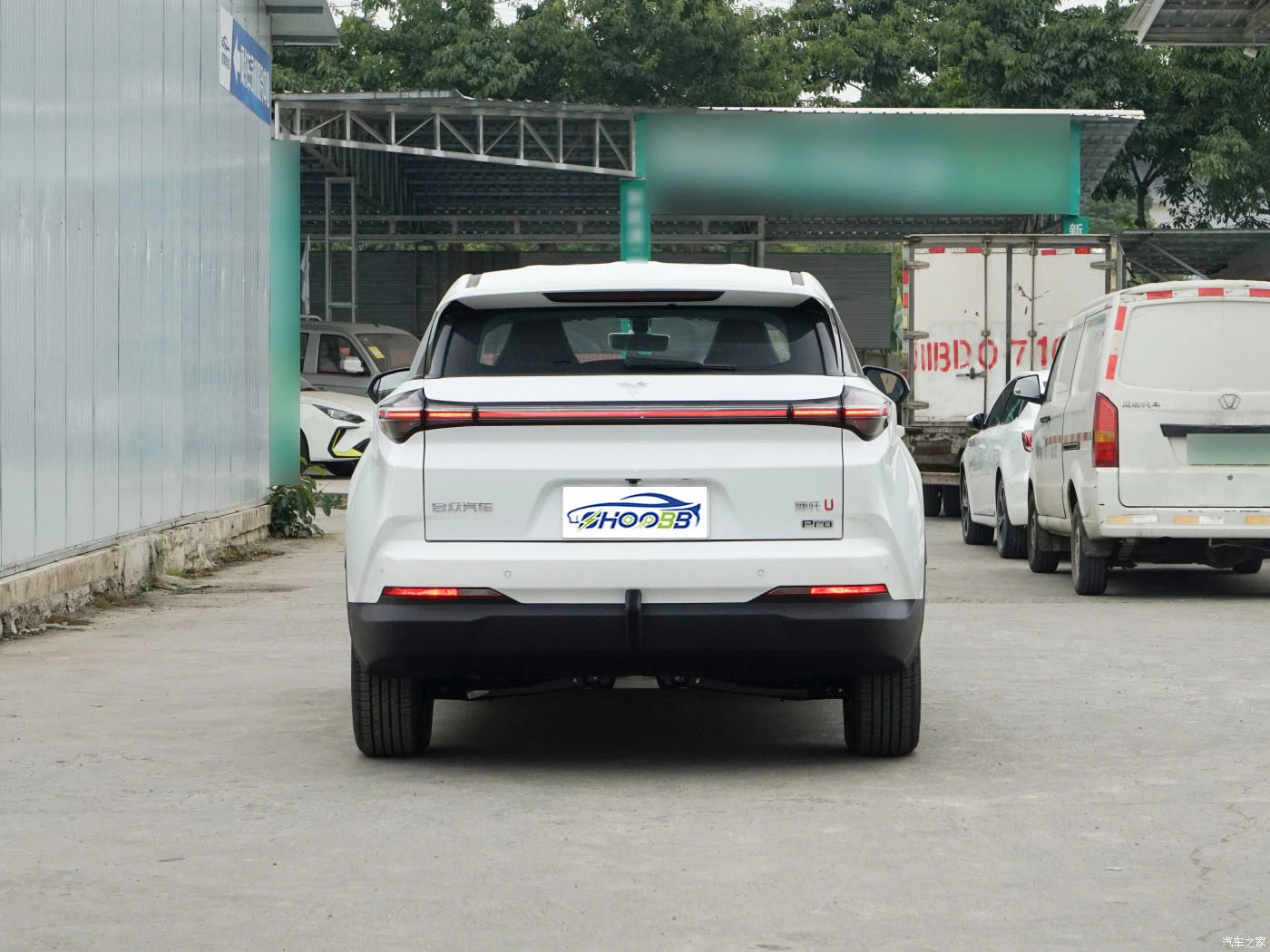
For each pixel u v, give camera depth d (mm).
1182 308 14117
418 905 5328
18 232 11836
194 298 17062
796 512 7000
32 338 12148
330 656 11039
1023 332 25484
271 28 21312
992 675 10242
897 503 7121
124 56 14422
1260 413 14031
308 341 32125
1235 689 9703
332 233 53000
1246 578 16672
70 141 12953
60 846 6094
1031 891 5480
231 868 5789
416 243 53844
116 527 14320
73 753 7871
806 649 7008
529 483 7004
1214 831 6301
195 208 17125
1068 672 10336
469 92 53562
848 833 6285
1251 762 7652
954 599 14523
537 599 6980
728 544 6988
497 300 7449
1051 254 25484
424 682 7641
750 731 8648
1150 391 14078
